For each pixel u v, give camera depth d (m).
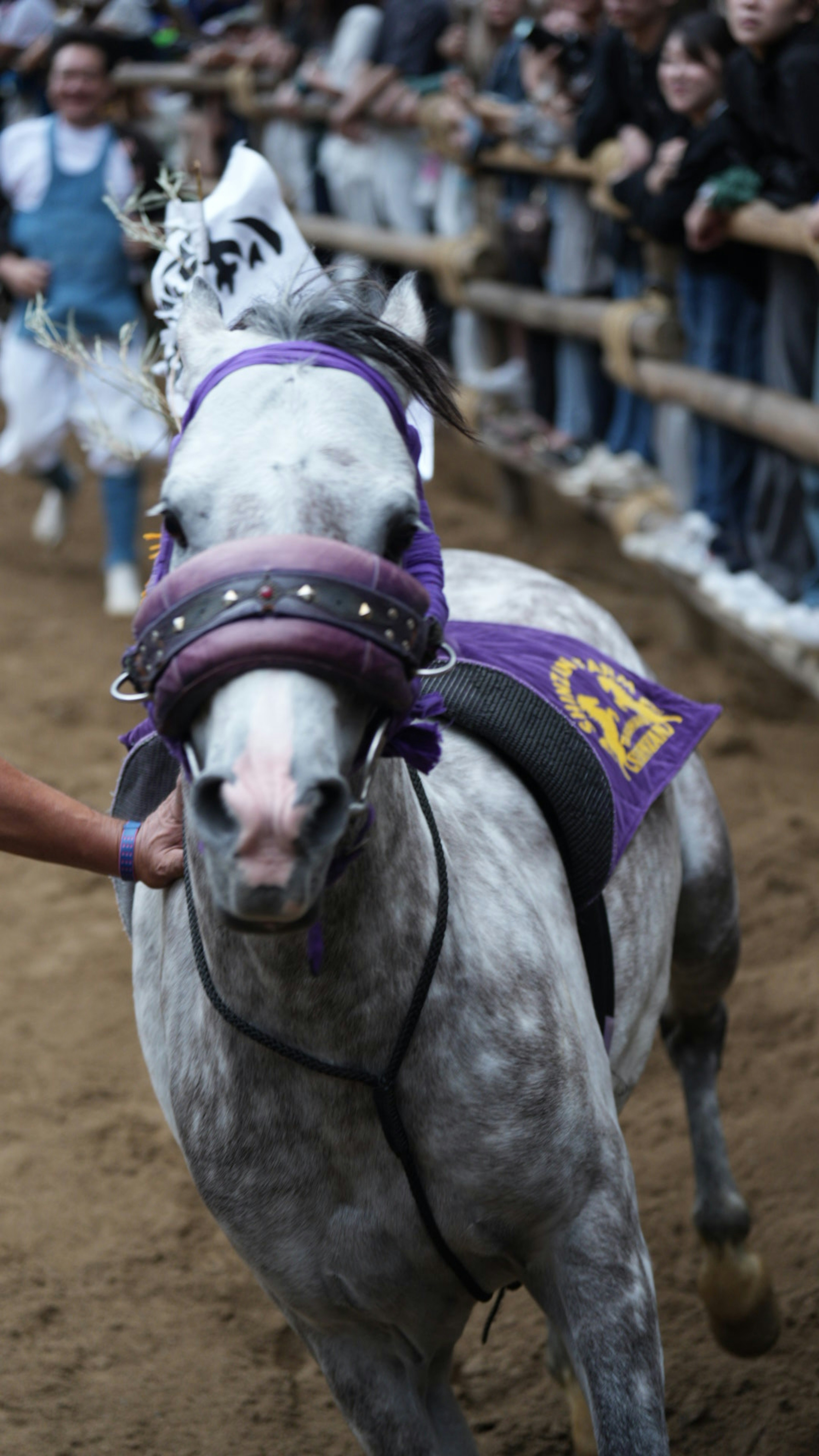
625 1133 4.54
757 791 6.32
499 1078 2.43
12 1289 4.05
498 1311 3.35
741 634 6.89
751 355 6.87
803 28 5.89
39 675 8.01
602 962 2.92
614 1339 2.47
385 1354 2.65
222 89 13.26
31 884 6.19
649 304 7.66
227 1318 3.99
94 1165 4.55
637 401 8.46
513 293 9.36
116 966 5.57
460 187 10.34
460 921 2.46
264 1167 2.44
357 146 11.30
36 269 8.20
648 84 7.30
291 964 2.26
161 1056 2.79
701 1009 3.82
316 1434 3.61
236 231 3.18
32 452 8.85
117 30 10.52
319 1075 2.36
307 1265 2.50
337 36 11.73
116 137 8.18
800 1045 4.73
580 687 3.20
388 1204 2.43
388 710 2.06
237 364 2.21
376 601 1.99
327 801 1.88
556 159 8.49
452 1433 2.73
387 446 2.12
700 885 3.61
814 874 5.65
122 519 8.73
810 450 5.98
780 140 6.09
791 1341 3.70
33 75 11.95
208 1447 3.56
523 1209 2.48
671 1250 4.07
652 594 8.74
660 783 3.18
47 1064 5.02
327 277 2.62
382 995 2.33
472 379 10.10
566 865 2.91
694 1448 3.47
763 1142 4.36
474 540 9.89
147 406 3.05
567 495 8.63
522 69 9.20
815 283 6.26
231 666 1.92
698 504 7.30
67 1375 3.78
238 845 1.81
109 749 7.19
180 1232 4.28
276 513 2.00
